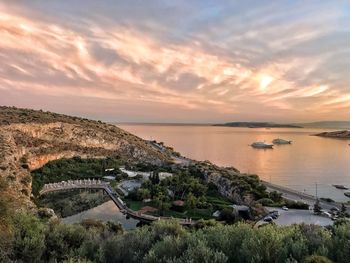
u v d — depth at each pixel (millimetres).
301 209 61344
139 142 154875
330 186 131625
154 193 73125
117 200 71688
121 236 14789
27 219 15711
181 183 79250
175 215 60938
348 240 11039
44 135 113625
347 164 195875
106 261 12766
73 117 161000
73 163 109500
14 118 112562
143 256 12469
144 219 58875
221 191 80750
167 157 144375
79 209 65812
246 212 61531
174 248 12227
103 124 171625
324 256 10367
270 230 12867
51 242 14688
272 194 69938
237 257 11281
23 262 12945
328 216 54562
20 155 87938
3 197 14297
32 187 73938
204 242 12062
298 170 172250
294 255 10938
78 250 13828
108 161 120000
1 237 13031
